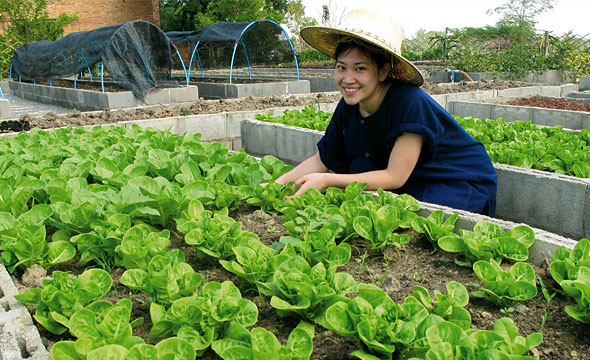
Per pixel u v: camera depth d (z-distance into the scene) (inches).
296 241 87.7
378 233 92.9
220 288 70.1
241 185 123.3
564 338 69.1
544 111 305.7
